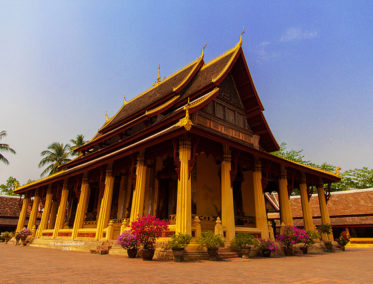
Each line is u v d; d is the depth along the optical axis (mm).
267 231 14516
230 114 18828
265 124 20000
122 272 6734
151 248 10297
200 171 16609
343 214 29188
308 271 7297
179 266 8125
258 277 6137
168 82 24375
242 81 19812
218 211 16656
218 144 14055
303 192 19578
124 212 19234
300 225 30609
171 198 16172
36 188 25844
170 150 13227
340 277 6320
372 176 44094
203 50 22109
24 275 6195
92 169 19156
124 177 20328
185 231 10578
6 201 37656
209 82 16969
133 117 21859
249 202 19469
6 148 40844
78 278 5773
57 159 47031
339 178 21328
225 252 11305
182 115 13742
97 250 13789
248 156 15922
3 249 16094
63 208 21047
